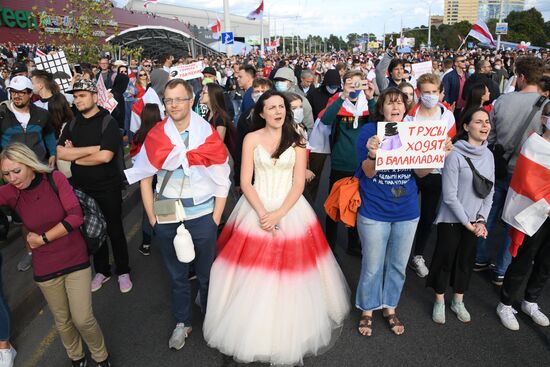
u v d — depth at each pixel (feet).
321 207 21.11
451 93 26.12
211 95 15.81
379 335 11.72
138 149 15.74
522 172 11.37
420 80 13.69
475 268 15.19
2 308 10.74
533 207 11.08
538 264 11.96
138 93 33.22
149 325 12.42
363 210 11.23
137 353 11.18
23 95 15.43
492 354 10.90
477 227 11.51
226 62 68.03
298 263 10.32
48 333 12.30
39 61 23.24
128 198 23.24
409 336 11.66
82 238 9.69
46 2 72.02
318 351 10.87
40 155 16.08
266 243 10.31
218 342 10.36
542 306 13.08
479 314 12.63
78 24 39.06
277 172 10.83
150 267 15.98
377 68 23.41
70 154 12.98
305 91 25.72
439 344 11.31
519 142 13.51
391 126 10.07
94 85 13.05
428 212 14.53
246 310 10.06
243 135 14.52
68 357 11.28
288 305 10.04
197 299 13.16
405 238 11.20
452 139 12.41
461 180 11.47
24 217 9.11
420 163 10.31
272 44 156.97
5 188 9.05
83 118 13.30
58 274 9.34
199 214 10.69
